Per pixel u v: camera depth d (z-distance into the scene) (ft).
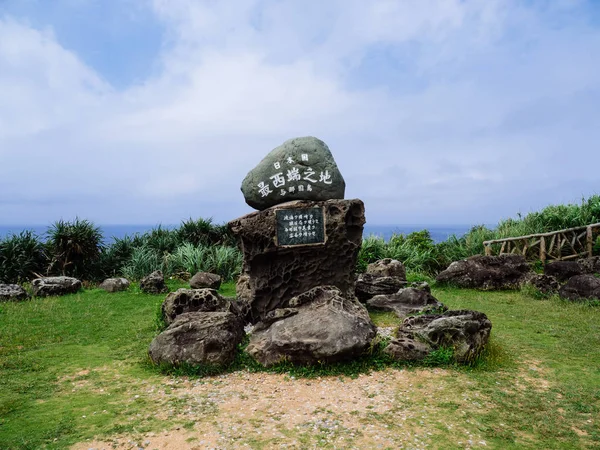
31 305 31.58
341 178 25.99
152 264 45.32
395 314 27.63
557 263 36.60
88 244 45.09
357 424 13.51
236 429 13.30
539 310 28.45
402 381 16.80
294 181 25.27
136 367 19.24
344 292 25.00
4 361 19.93
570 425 13.46
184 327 19.13
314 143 25.89
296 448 12.15
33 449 12.32
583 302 29.40
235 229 25.17
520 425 13.43
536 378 17.20
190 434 13.05
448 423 13.55
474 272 36.86
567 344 21.33
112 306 31.53
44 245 44.68
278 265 24.99
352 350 17.89
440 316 20.13
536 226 47.93
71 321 27.30
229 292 37.22
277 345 18.39
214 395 15.93
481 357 18.74
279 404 15.08
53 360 20.27
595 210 45.47
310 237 24.59
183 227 53.52
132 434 13.12
